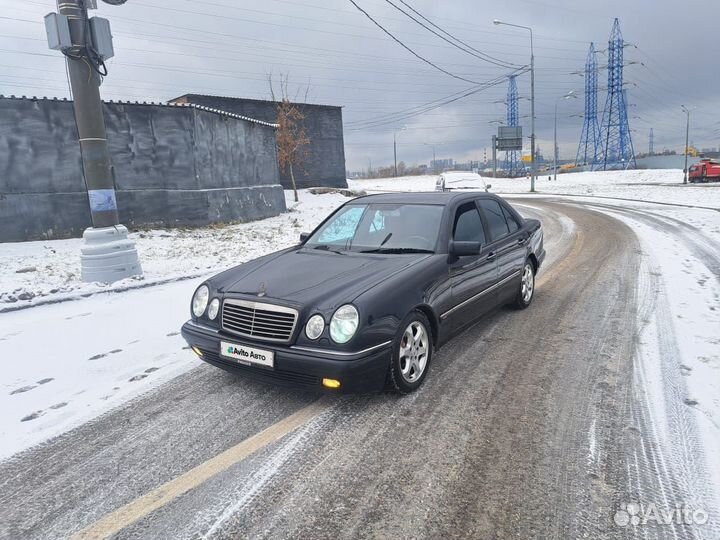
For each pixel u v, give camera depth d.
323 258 4.21
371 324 3.22
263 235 13.16
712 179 39.25
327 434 3.13
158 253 10.29
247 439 3.11
